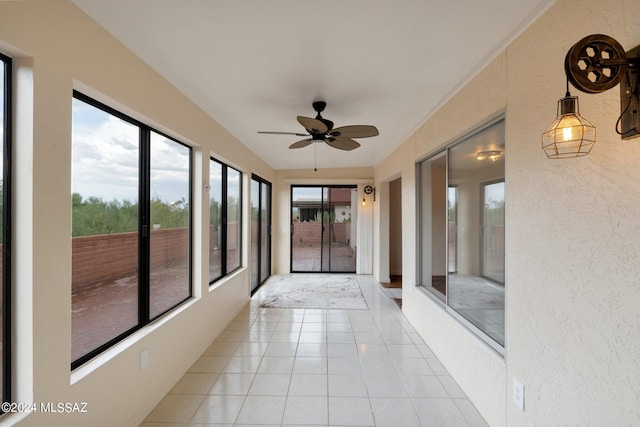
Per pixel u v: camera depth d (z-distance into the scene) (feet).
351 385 7.92
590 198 4.01
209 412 6.81
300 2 4.77
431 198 11.37
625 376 3.58
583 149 4.01
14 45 3.88
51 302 4.36
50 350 4.34
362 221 22.47
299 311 14.05
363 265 22.53
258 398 7.34
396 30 5.54
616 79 3.36
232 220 14.02
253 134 12.59
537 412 4.98
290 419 6.59
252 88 8.04
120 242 6.48
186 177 9.39
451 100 8.47
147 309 7.30
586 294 4.07
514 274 5.61
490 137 6.90
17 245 4.09
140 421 6.43
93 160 5.74
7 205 4.08
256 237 18.31
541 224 4.92
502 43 5.89
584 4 4.14
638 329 3.44
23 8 3.99
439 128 9.35
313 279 20.85
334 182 22.50
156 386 7.09
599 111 3.91
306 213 23.20
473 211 7.71
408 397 7.42
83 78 4.93
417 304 11.53
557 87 4.61
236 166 13.65
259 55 6.40
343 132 8.93
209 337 10.35
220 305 11.48
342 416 6.70
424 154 10.73
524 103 5.35
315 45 6.04
